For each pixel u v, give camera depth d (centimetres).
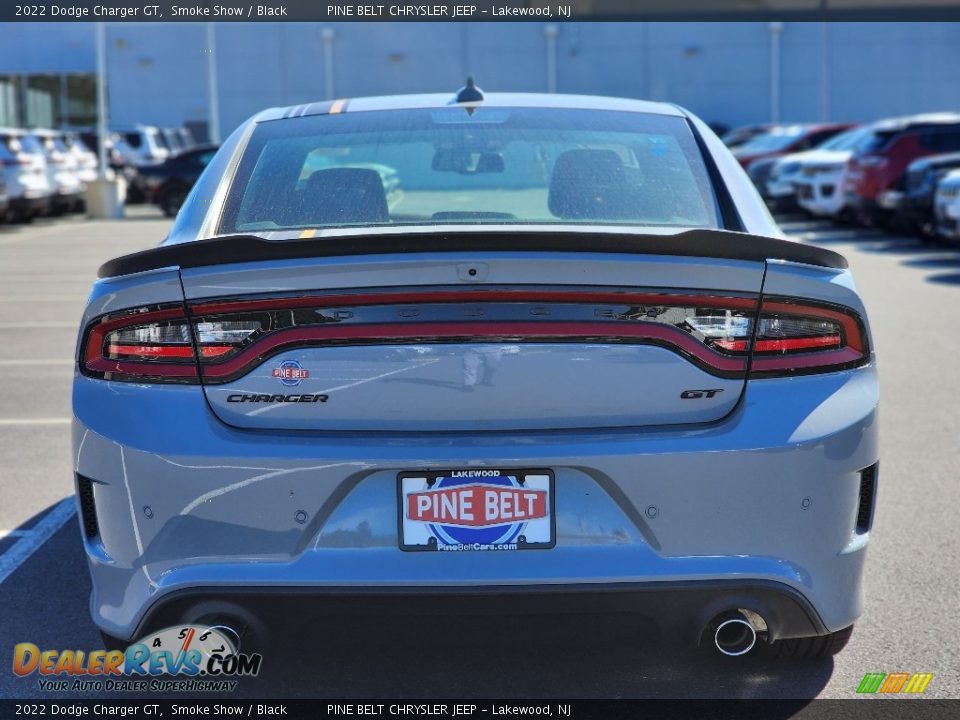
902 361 796
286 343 259
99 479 267
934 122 1861
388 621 264
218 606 263
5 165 2253
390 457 256
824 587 269
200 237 308
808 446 262
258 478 258
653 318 260
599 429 261
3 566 411
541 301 258
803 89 4444
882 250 1625
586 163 341
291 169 338
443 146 348
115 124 4500
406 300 258
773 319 265
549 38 4409
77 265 1553
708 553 261
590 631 268
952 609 360
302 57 4466
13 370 806
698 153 349
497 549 259
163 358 263
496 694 301
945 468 527
